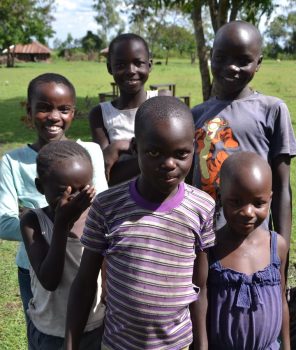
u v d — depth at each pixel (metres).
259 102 1.46
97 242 1.14
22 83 15.77
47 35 31.62
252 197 1.20
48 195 1.21
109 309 1.15
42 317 1.27
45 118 1.42
